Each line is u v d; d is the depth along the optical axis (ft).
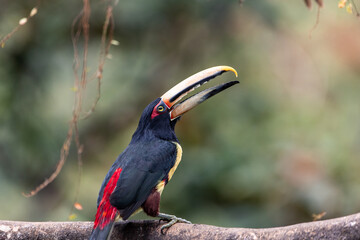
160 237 23.45
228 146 40.96
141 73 47.52
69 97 44.24
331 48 47.34
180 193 39.96
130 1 43.73
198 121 43.27
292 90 46.32
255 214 38.75
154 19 44.60
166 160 25.82
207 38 46.78
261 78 45.93
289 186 38.86
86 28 28.02
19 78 42.96
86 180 46.19
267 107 43.73
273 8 45.14
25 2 42.68
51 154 43.86
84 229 24.02
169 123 27.99
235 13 45.96
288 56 46.83
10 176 43.32
